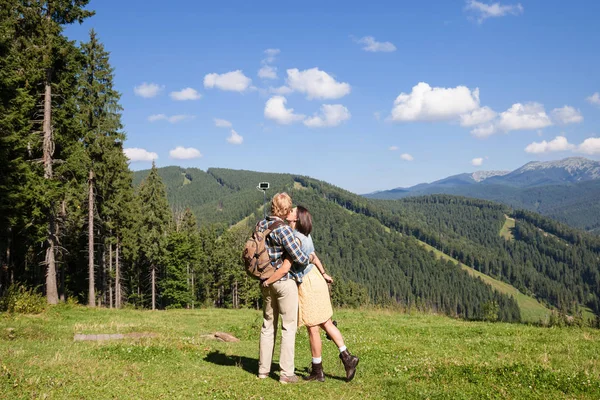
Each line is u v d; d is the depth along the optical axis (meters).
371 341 10.07
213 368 6.32
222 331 12.39
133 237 41.69
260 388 5.14
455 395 5.09
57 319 14.89
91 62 29.00
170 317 19.09
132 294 51.31
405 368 6.56
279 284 5.38
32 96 20.42
